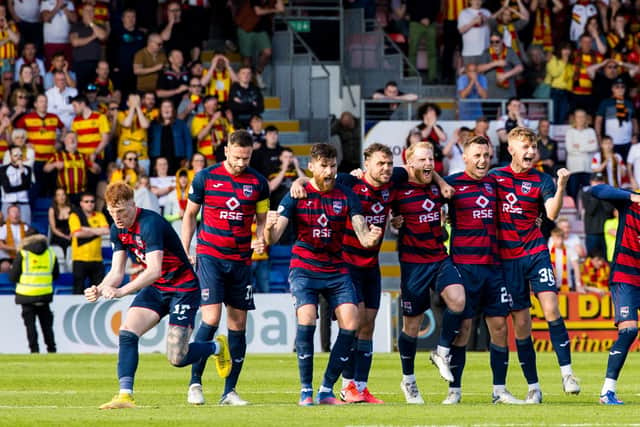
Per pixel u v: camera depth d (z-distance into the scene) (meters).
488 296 32.53
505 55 80.06
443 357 31.92
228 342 31.78
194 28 77.38
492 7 84.75
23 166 68.38
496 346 32.69
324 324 58.47
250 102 73.69
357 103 82.06
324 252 30.73
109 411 28.50
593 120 80.38
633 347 61.03
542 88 80.56
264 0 80.69
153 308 29.77
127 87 75.75
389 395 36.09
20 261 56.19
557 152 79.06
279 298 59.81
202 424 25.47
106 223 63.84
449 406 30.38
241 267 31.31
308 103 81.25
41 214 70.19
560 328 32.81
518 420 26.25
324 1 84.50
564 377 32.81
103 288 27.94
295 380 41.34
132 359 29.48
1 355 53.97
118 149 70.81
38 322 60.12
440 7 84.38
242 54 81.00
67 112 72.12
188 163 69.12
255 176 31.31
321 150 30.17
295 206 30.62
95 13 75.81
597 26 81.19
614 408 29.55
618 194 31.17
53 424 25.64
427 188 32.44
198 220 65.00
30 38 75.75
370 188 32.16
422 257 32.44
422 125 73.12
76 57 74.50
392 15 86.12
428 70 84.06
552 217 32.25
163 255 29.16
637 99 83.12
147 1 77.94
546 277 32.66
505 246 32.91
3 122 69.94
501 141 73.00
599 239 68.75
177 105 73.62
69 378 41.44
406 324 33.03
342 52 82.69
